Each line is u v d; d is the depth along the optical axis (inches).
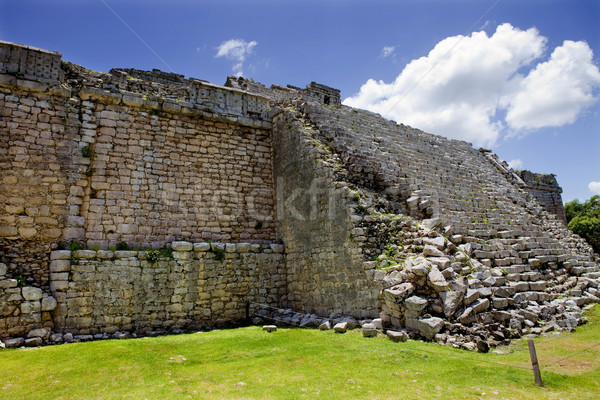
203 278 505.4
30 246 436.1
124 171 508.4
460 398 225.3
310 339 379.9
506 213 669.3
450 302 362.0
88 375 282.0
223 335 416.8
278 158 615.8
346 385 248.2
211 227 554.6
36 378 275.4
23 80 465.7
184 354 340.5
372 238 454.0
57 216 455.8
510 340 349.7
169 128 555.2
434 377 261.3
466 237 486.6
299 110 634.2
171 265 488.7
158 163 535.2
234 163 598.2
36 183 453.4
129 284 460.4
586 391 237.5
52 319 417.1
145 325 459.5
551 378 258.4
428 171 679.7
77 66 519.8
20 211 439.5
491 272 438.3
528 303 422.0
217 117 590.6
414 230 467.5
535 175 1167.6
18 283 410.0
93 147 496.7
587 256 709.3
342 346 343.3
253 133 629.6
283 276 564.7
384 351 319.6
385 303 398.0
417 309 364.5
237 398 228.5
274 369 290.7
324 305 486.9
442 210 554.3
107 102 517.0
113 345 370.6
